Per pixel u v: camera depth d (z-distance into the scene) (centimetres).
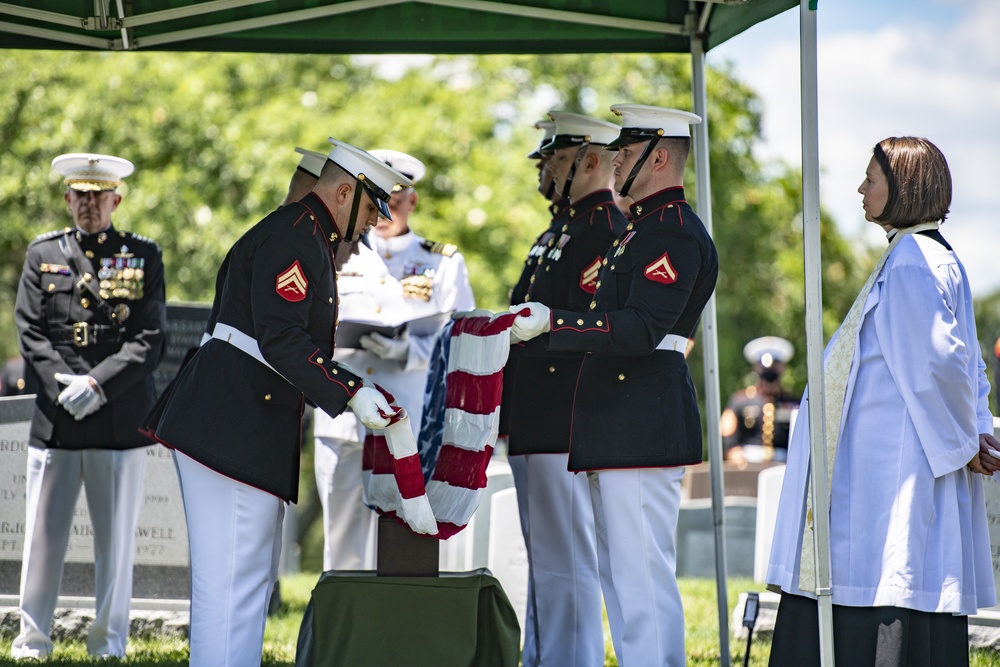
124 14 1033
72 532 1254
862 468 785
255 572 823
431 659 816
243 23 1077
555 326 801
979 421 805
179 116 2748
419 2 1104
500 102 2884
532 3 1067
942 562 767
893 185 804
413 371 1180
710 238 846
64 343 1116
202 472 816
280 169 2670
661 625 831
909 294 778
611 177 992
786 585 798
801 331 3247
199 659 805
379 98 2789
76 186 1127
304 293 798
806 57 779
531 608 1034
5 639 1206
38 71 2772
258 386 816
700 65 1078
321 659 816
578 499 979
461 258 1212
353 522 1234
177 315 1391
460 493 837
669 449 828
